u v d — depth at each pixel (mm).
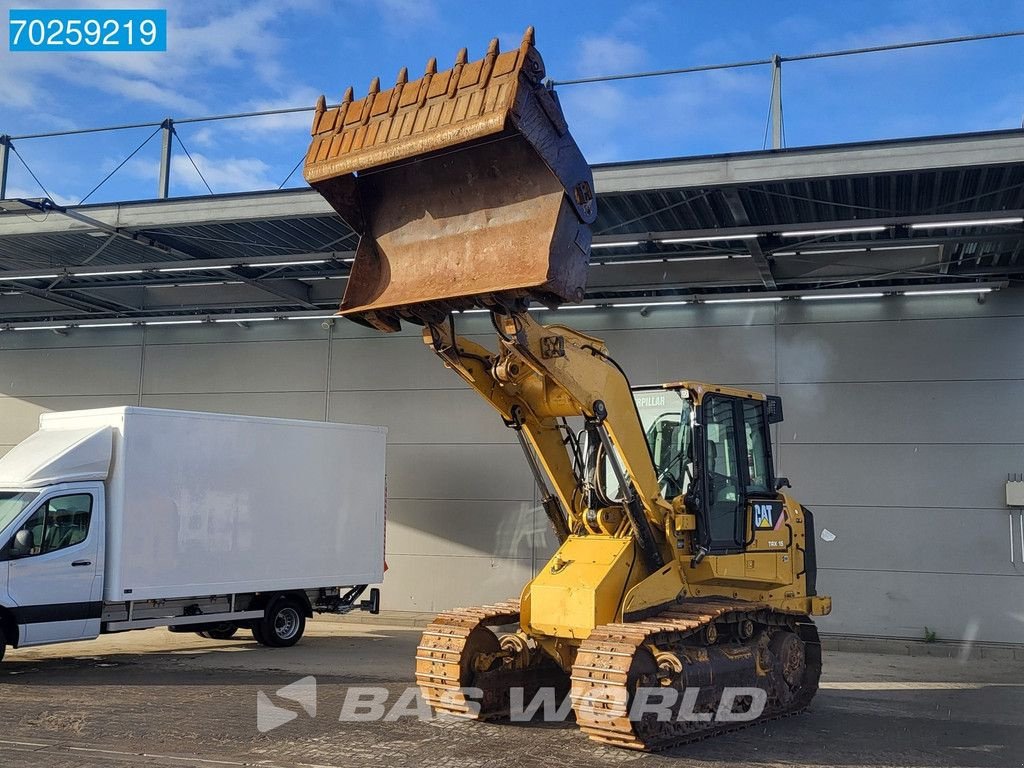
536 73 6488
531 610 8383
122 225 12453
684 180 10625
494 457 16531
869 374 14719
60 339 19062
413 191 7242
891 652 13859
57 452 11641
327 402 17469
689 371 15492
